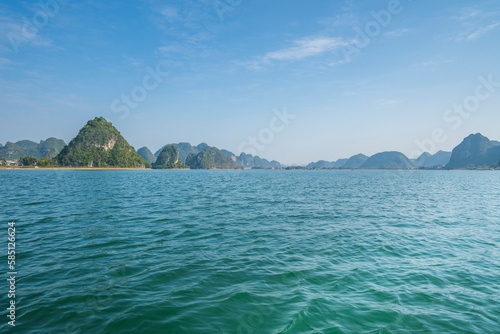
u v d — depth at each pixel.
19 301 7.20
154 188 45.06
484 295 8.00
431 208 24.95
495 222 18.64
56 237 13.66
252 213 21.38
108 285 8.27
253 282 8.65
